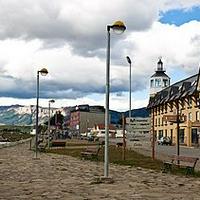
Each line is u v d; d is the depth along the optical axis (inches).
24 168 1000.9
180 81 3811.5
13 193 578.6
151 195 553.9
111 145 2544.3
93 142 3292.3
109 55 738.2
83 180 739.4
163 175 820.6
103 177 729.6
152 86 4835.1
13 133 5634.8
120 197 536.4
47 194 566.9
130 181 716.7
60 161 1254.3
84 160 1295.5
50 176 813.2
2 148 2297.0
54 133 4293.8
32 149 2122.3
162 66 4884.4
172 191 593.3
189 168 834.2
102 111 7121.1
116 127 5226.4
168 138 3191.4
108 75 735.7
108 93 731.4
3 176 814.5
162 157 1411.2
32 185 668.7
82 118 6776.6
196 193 574.2
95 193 573.0
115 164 1125.7
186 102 3289.9
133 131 1283.2
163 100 3796.8
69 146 2464.3
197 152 1914.4
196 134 2945.4
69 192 584.4
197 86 3065.9
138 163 1145.4
